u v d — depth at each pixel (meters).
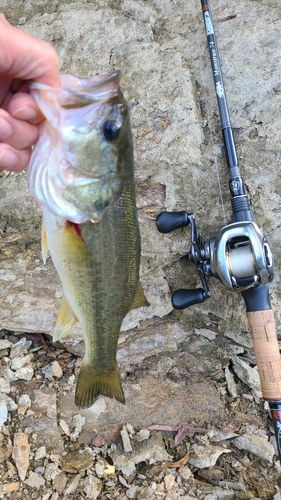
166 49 0.39
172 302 0.34
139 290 0.27
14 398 0.36
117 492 0.33
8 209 0.38
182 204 0.37
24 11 0.42
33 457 0.33
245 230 0.31
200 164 0.37
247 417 0.38
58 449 0.34
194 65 0.39
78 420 0.36
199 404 0.38
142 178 0.37
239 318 0.37
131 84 0.38
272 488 0.34
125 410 0.37
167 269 0.38
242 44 0.37
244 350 0.39
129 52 0.39
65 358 0.39
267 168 0.36
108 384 0.27
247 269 0.31
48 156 0.21
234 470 0.35
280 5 0.38
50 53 0.19
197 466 0.35
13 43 0.18
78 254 0.23
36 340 0.39
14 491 0.31
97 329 0.25
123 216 0.24
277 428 0.30
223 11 0.39
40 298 0.37
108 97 0.21
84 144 0.21
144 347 0.39
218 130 0.37
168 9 0.40
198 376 0.39
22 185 0.37
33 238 0.38
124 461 0.34
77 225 0.22
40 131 0.21
